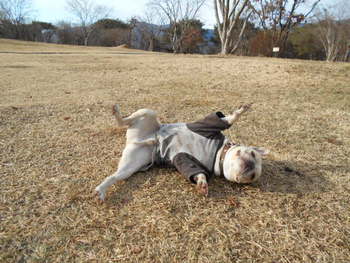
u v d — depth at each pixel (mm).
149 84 2811
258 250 830
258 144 1489
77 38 23172
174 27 18047
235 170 1039
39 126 1673
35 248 819
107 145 1450
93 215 951
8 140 1473
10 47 8477
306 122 1801
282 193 1082
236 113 1149
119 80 3014
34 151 1368
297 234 891
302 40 16484
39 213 955
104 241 849
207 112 1962
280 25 10320
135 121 1247
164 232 885
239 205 1013
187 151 1126
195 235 877
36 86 2680
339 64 3969
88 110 1968
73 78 3119
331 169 1262
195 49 19719
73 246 830
